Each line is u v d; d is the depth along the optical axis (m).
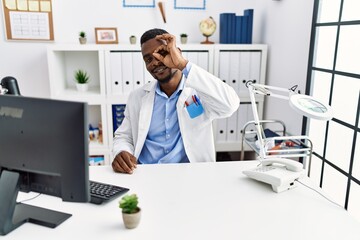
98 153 2.71
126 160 1.53
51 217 1.09
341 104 1.89
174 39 1.58
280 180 1.26
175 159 1.77
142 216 1.11
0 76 2.80
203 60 2.63
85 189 1.00
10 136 1.02
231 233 1.01
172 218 1.10
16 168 1.05
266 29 2.76
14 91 1.37
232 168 1.53
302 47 2.19
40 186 1.05
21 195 1.25
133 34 2.87
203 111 1.75
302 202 1.21
